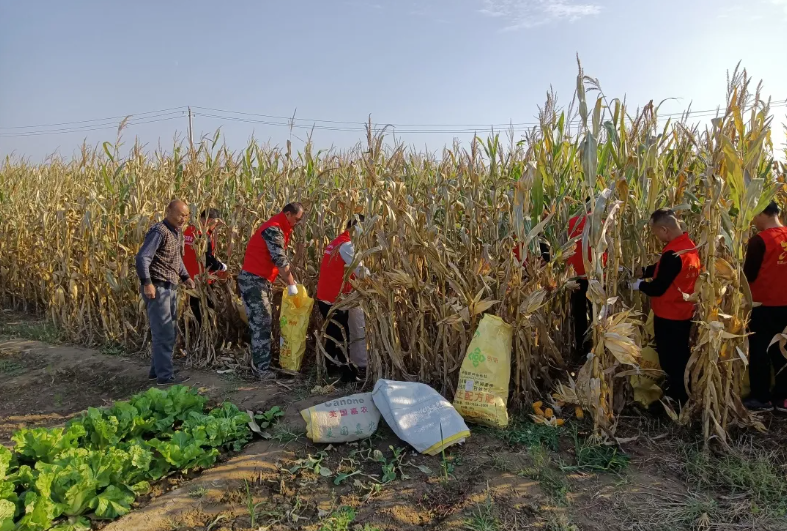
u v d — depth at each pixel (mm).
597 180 4301
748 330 4172
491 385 3979
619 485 3225
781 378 4125
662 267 3811
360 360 5266
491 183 5094
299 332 5359
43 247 7645
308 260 6109
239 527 2941
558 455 3590
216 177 6691
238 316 6195
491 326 4078
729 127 3719
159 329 5191
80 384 5395
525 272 4367
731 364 3570
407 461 3557
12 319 8211
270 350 5430
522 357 4215
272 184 6766
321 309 5230
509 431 3902
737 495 3096
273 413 4270
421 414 3771
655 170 4180
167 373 5270
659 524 2861
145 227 6094
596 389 3615
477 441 3793
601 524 2877
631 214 4266
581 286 5184
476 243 4582
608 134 4148
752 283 4055
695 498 3080
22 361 6082
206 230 5793
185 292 5848
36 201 8398
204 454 3605
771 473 3256
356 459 3635
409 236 4441
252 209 6430
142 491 3291
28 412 4758
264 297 5344
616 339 3486
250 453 3740
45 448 3418
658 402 4125
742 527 2811
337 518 2967
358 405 3947
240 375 5430
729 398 3613
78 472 3049
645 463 3480
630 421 4039
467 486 3248
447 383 4488
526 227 4141
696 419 3891
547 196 4762
